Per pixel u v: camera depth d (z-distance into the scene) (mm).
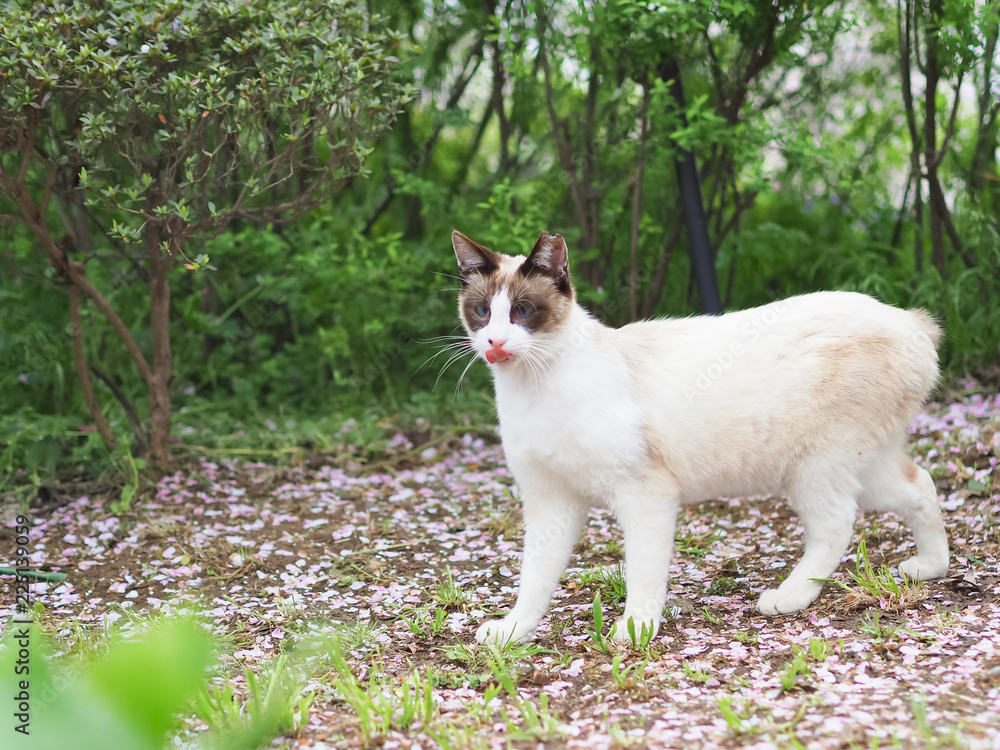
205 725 2270
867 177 6418
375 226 7461
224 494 4797
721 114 5676
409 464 5402
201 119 3779
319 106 3936
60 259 4414
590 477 2859
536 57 5672
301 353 6742
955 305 5383
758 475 3000
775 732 2029
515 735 2107
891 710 2107
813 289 6691
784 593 2973
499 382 2992
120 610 3355
